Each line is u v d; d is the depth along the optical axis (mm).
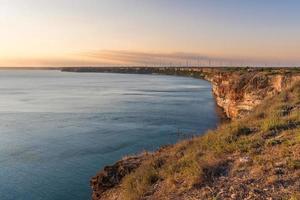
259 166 8742
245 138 11625
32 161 28297
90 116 53031
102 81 194500
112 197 11609
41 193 21469
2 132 40500
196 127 42344
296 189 7188
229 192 7734
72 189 22047
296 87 25406
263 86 46188
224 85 61719
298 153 9086
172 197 8484
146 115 53344
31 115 54844
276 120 13219
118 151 31094
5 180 23828
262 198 7109
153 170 11109
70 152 30969
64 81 198875
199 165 9461
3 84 164500
